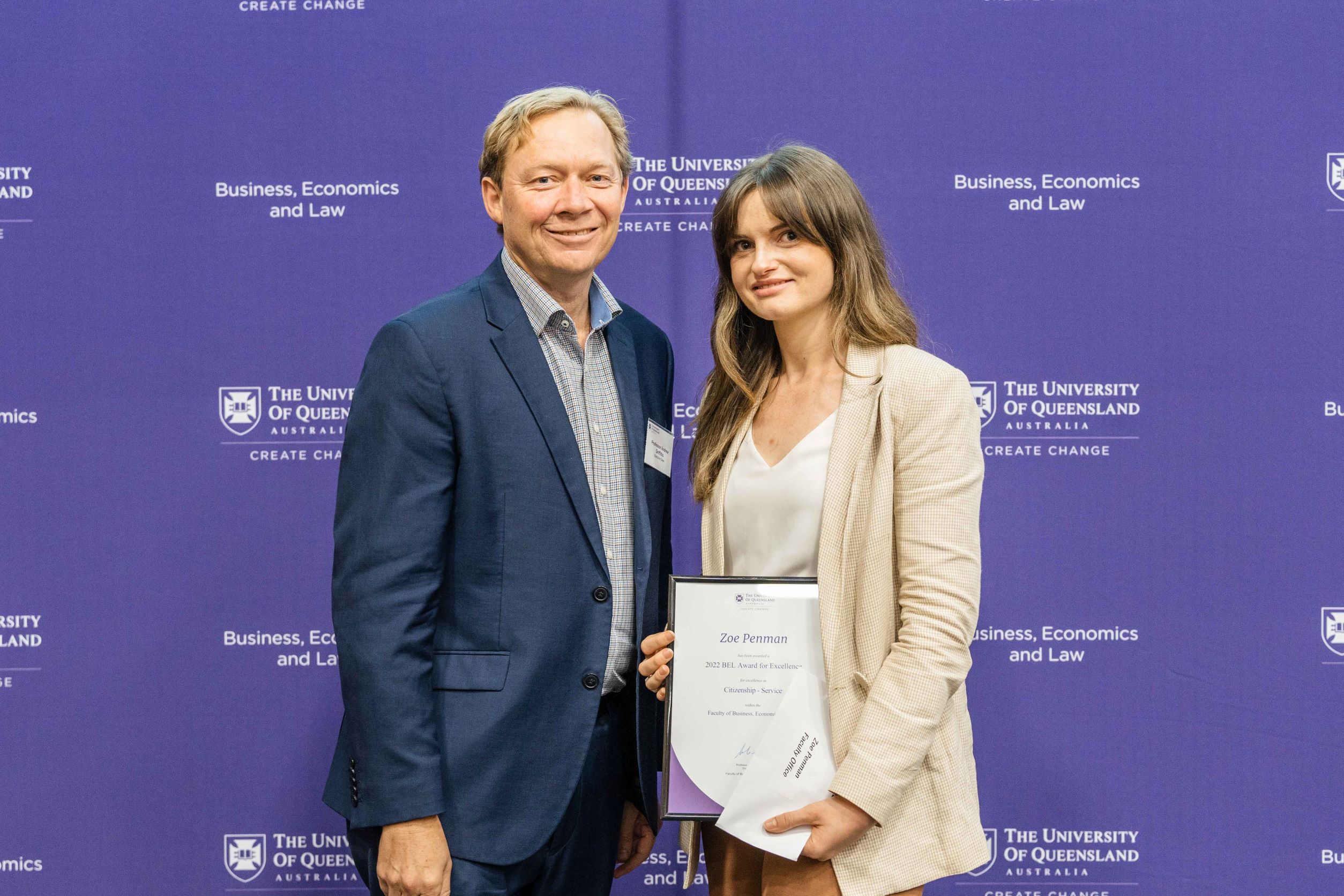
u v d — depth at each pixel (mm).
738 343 1701
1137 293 2244
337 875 2248
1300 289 2232
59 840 2230
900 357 1509
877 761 1381
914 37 2250
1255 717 2221
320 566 2246
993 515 2252
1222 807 2223
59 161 2242
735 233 1593
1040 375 2252
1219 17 2240
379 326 2250
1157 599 2234
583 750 1509
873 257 1596
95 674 2232
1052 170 2248
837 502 1472
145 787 2234
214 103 2246
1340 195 2232
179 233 2244
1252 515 2234
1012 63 2248
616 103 2252
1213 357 2240
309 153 2244
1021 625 2246
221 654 2242
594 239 1564
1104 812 2238
